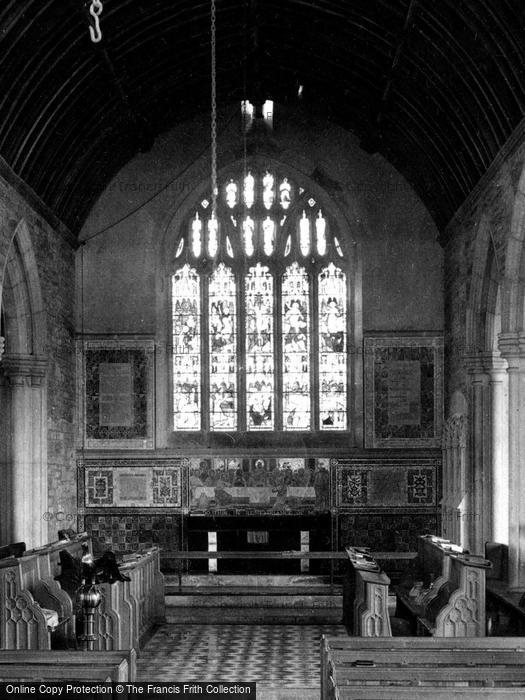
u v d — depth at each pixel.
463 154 21.28
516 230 17.98
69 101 20.59
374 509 25.81
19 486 21.98
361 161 26.52
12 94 17.95
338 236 26.66
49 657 9.05
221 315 26.53
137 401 26.14
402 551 25.69
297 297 26.59
